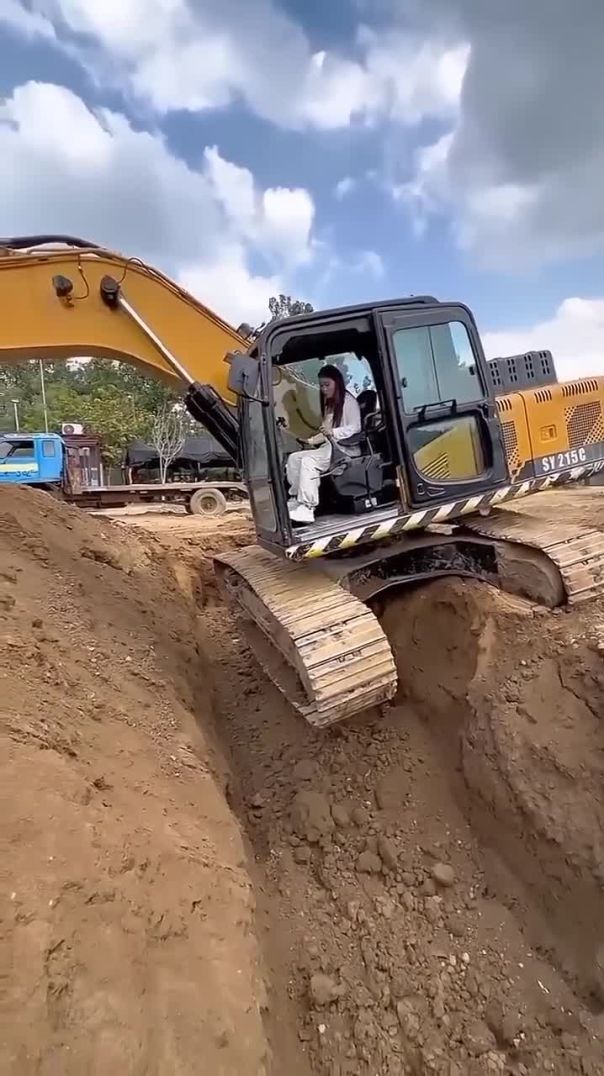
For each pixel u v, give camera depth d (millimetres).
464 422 6590
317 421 6977
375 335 6211
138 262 6879
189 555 12672
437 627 6883
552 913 4781
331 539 6109
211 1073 2756
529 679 5613
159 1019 2736
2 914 2514
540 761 5137
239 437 7129
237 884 3992
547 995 4422
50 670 4574
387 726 6566
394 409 6238
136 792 3979
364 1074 4027
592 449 7453
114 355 7004
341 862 5438
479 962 4645
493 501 6902
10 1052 2139
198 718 6141
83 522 10297
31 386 63062
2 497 8500
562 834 4801
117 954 2771
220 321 7156
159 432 37188
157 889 3326
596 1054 4094
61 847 2973
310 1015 4297
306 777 6172
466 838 5488
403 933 4863
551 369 7816
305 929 4891
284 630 5738
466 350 6570
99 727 4395
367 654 5223
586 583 6070
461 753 5859
